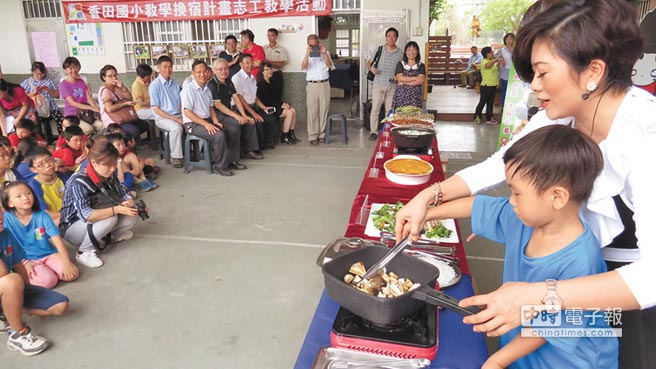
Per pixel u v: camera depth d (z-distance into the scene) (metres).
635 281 0.77
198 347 2.12
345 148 5.98
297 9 7.33
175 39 7.85
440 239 1.77
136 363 2.02
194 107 4.79
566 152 0.84
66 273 2.65
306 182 4.56
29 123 4.38
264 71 6.20
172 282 2.68
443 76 13.76
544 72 0.85
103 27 7.86
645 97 0.87
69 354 2.09
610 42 0.78
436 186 1.30
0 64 8.27
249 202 4.00
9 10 7.98
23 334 2.10
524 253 1.05
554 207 0.89
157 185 4.46
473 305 0.89
